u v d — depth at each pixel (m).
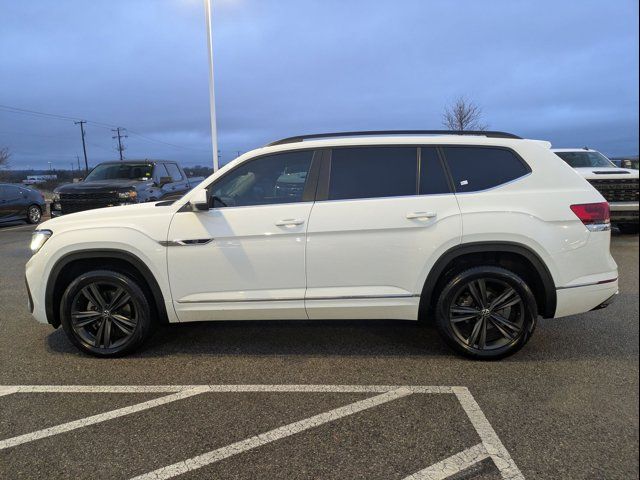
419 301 3.85
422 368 3.85
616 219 9.44
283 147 4.01
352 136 4.11
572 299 3.81
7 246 11.03
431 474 2.55
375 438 2.88
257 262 3.85
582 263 3.79
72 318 4.07
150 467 2.65
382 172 3.92
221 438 2.91
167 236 3.89
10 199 15.30
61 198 10.54
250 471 2.60
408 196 3.85
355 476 2.55
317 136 4.17
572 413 3.12
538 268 3.77
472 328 3.95
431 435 2.90
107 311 4.06
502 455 2.70
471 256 3.91
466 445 2.80
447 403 3.28
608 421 3.01
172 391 3.52
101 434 2.97
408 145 3.96
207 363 4.01
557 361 3.93
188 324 4.99
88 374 3.82
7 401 3.40
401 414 3.15
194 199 3.75
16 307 5.73
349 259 3.80
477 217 3.74
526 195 3.81
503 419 3.06
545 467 2.59
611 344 4.28
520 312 3.86
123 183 10.80
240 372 3.83
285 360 4.05
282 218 3.81
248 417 3.15
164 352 4.25
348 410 3.21
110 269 4.03
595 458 2.65
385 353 4.16
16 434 2.98
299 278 3.85
